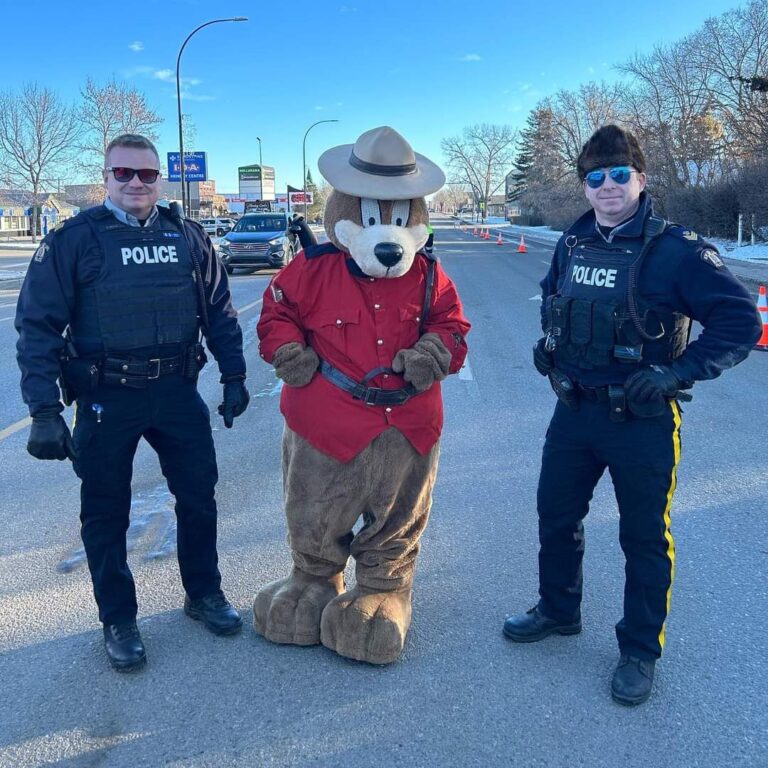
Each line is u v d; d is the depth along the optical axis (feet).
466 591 11.11
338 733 8.00
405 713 8.32
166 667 9.23
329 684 8.87
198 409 9.70
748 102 107.96
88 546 9.34
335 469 9.22
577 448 9.09
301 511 9.53
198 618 10.28
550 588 9.75
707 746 7.80
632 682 8.54
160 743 7.86
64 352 8.93
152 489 15.23
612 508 14.16
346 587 10.93
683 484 15.20
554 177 178.60
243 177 255.09
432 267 9.52
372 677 9.02
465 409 21.30
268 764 7.55
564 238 9.29
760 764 7.55
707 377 8.12
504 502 14.46
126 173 8.77
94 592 9.50
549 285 9.62
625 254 8.36
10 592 11.12
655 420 8.55
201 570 10.12
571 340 8.65
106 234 8.80
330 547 9.75
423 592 11.09
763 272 61.31
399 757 7.64
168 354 9.21
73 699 8.60
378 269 8.77
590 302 8.47
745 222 92.99
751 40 111.14
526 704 8.50
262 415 21.04
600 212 8.51
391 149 9.07
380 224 9.05
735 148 109.50
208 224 165.48
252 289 52.85
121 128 144.25
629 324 8.25
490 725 8.13
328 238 9.45
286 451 9.68
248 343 32.35
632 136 8.42
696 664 9.24
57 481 15.98
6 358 29.71
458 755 7.67
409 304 9.25
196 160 125.70
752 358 28.86
